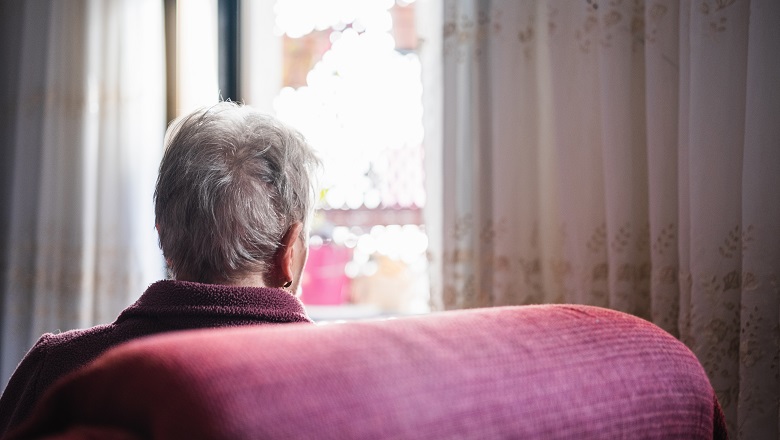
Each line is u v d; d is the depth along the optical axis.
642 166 1.49
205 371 0.34
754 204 1.18
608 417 0.44
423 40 1.81
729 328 1.26
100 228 2.06
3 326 2.11
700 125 1.27
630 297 1.44
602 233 1.52
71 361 0.71
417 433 0.36
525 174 1.67
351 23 2.21
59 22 2.11
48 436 0.37
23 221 2.11
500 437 0.39
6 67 2.18
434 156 1.79
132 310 0.70
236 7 2.17
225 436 0.31
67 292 2.07
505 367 0.42
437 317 0.46
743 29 1.26
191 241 0.73
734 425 1.26
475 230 1.69
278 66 2.25
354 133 2.23
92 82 2.08
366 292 2.27
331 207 2.26
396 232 2.24
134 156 2.06
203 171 0.73
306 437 0.33
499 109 1.65
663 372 0.48
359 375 0.36
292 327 0.41
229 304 0.67
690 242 1.29
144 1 2.07
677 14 1.39
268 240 0.74
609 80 1.45
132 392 0.36
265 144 0.75
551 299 1.65
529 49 1.66
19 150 2.11
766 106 1.17
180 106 2.09
